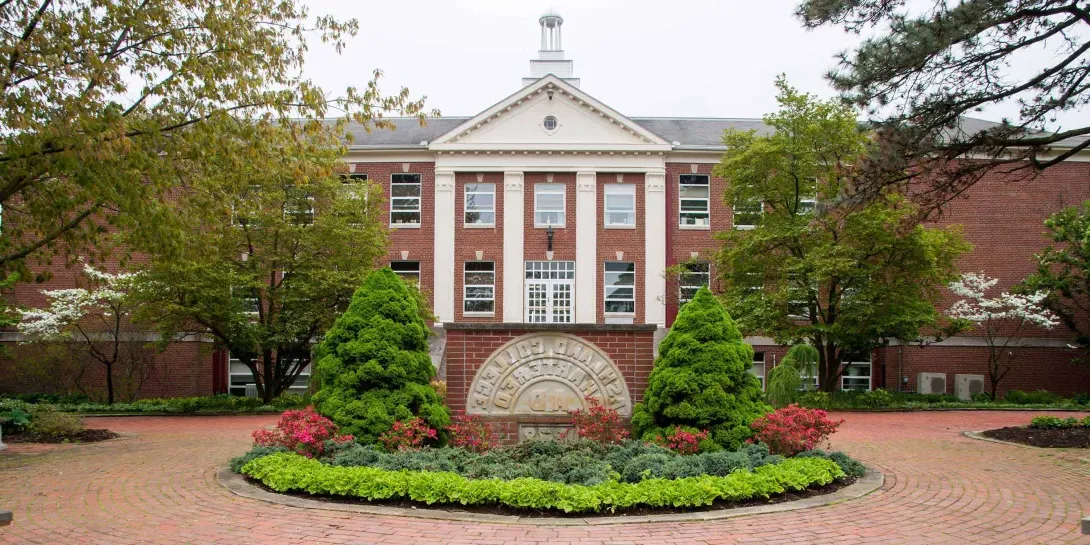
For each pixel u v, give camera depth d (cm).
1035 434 1457
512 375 1126
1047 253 2827
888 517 763
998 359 3056
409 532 684
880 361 3119
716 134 3512
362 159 3297
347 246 2367
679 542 661
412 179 3319
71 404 2400
